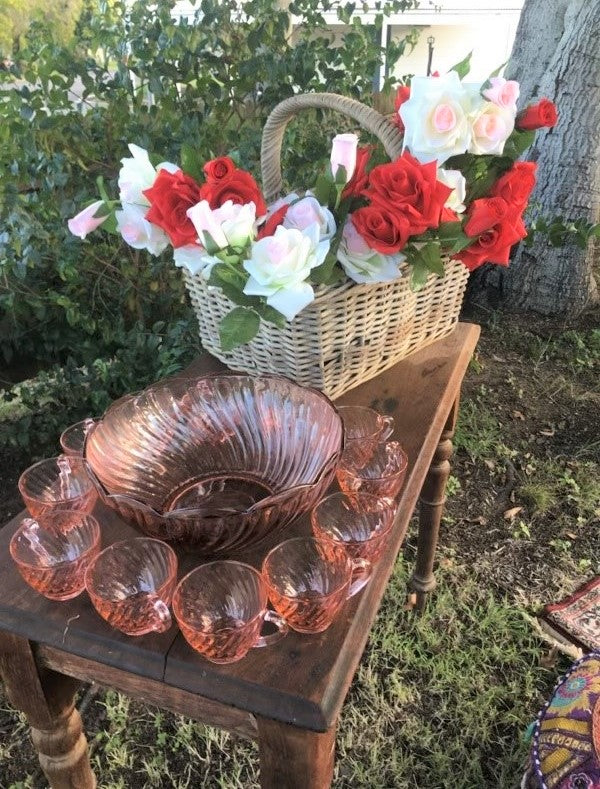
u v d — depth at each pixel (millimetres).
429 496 1460
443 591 1690
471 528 1911
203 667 632
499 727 1381
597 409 2420
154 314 2266
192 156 925
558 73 2576
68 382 2031
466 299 3119
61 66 1815
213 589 725
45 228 1896
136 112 1952
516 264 2955
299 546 752
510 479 2098
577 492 2029
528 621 1600
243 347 1077
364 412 963
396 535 812
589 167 2680
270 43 1971
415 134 898
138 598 651
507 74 2789
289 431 879
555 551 1829
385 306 1044
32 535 764
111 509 754
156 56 1871
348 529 823
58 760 863
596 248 3365
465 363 1210
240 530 667
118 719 1369
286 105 1024
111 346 2227
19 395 2125
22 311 2025
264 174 1096
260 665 633
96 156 1956
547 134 2695
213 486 854
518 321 2955
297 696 603
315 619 651
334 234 889
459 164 1007
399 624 1600
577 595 1659
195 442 890
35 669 742
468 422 2332
